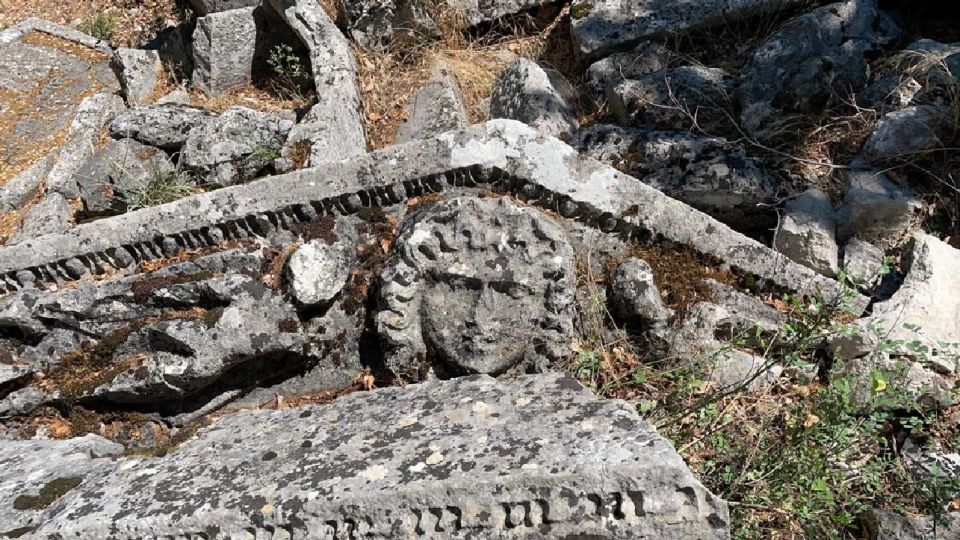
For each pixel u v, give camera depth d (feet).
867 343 9.68
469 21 16.78
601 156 12.59
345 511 7.32
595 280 10.44
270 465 8.11
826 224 11.18
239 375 10.48
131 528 7.63
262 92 17.25
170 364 10.00
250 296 10.18
